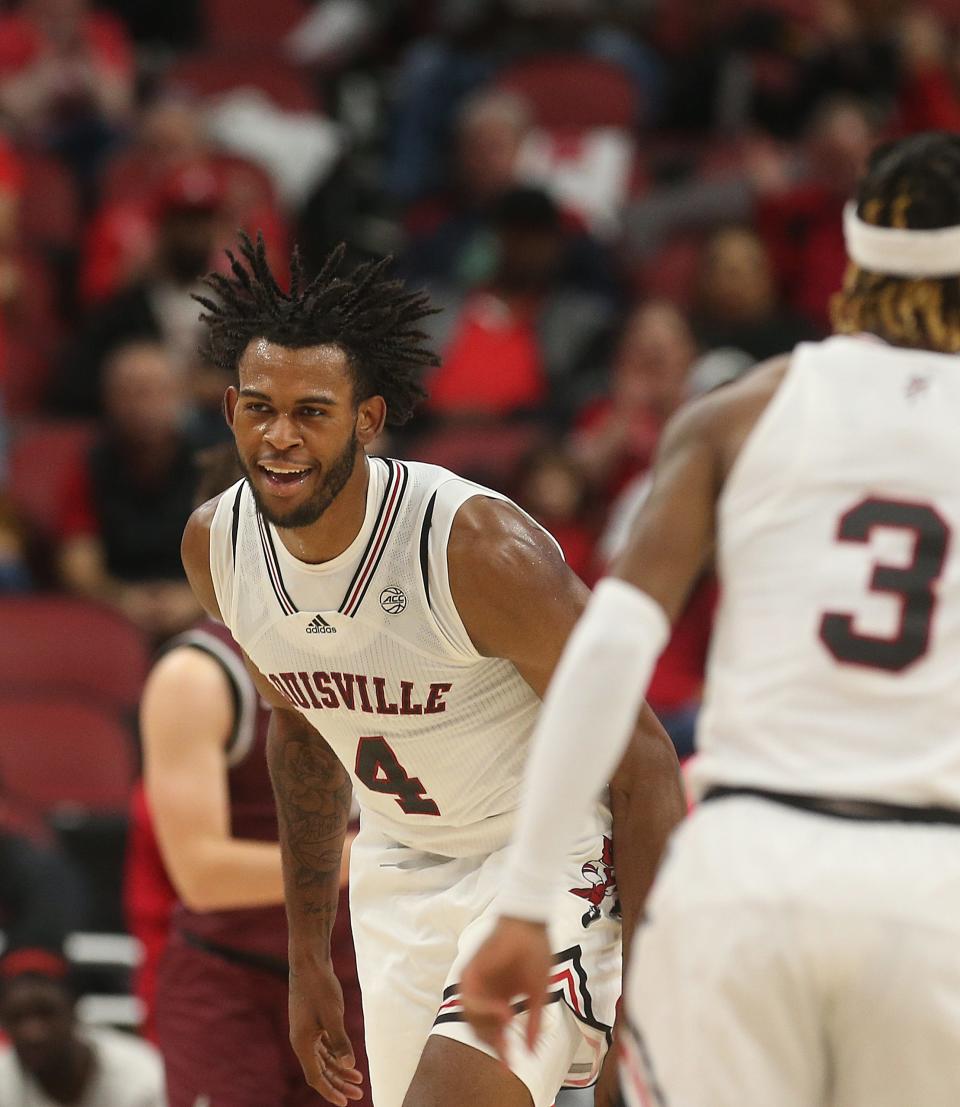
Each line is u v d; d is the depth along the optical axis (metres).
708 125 27.09
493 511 7.46
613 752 5.74
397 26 30.11
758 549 5.98
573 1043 7.76
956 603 5.80
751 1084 5.63
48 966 13.06
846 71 27.06
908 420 5.98
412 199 26.42
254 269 7.26
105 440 19.20
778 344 20.77
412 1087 7.37
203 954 10.30
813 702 5.81
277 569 7.59
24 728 16.00
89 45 26.67
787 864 5.64
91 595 18.69
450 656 7.56
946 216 6.08
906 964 5.52
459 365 21.34
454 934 8.06
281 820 8.57
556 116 26.72
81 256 23.78
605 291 22.92
